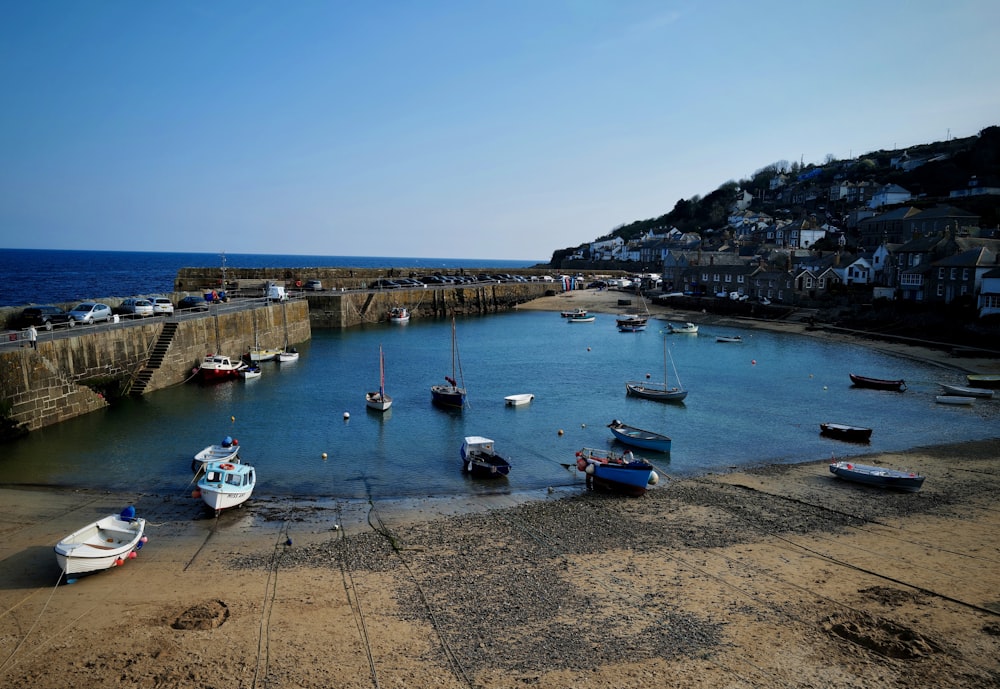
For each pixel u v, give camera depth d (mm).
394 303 102875
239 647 16344
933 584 19828
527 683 15062
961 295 74438
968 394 48750
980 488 28953
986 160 143875
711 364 63812
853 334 80125
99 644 16375
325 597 18969
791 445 36688
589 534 23875
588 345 76688
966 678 15172
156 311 55469
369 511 26250
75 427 37188
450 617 17922
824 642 16672
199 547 22391
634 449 35750
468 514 26000
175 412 41219
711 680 15156
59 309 50500
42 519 24234
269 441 35781
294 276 105562
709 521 25188
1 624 17250
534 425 40625
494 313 114750
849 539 23375
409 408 44375
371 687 14875
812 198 182625
